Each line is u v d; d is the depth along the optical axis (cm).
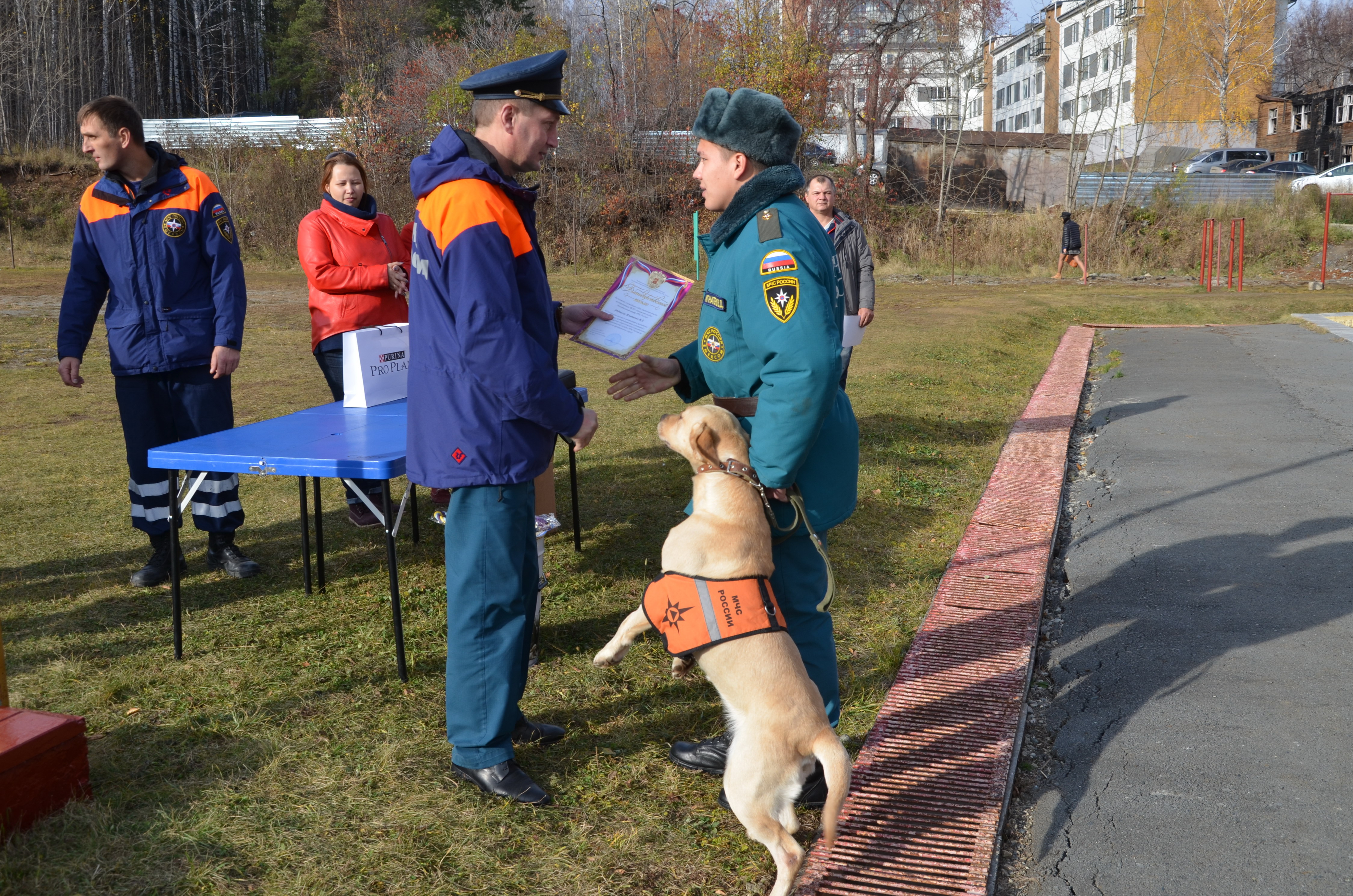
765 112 237
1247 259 2412
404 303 488
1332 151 4775
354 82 3378
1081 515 521
